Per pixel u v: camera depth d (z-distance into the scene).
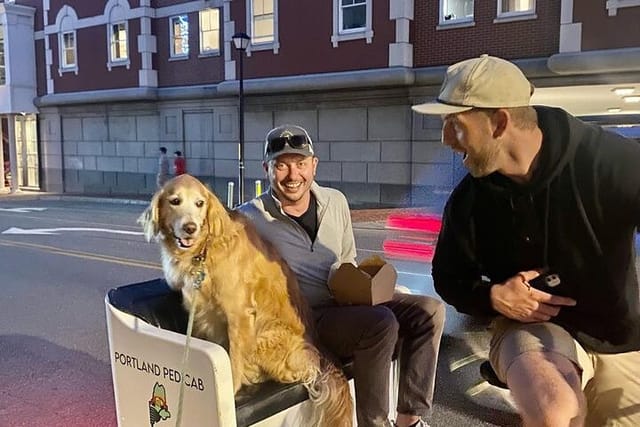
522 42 15.43
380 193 17.92
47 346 5.68
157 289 2.88
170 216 2.61
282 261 2.95
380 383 2.86
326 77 18.17
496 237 2.38
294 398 2.71
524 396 2.04
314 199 3.28
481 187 2.35
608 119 10.69
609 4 13.55
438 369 4.77
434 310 3.17
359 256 9.78
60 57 26.41
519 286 2.28
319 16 18.45
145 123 24.12
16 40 27.06
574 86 14.18
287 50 19.30
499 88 2.12
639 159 2.13
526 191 2.21
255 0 20.03
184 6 22.36
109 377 4.90
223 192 21.88
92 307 7.06
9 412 4.24
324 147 18.97
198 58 22.25
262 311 2.73
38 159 28.11
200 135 22.42
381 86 17.39
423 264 9.05
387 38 17.22
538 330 2.28
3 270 9.31
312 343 2.85
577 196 2.15
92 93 24.98
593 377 2.43
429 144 16.92
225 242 2.65
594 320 2.29
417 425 3.18
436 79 16.52
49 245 11.70
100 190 26.02
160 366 2.57
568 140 2.14
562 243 2.23
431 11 16.83
